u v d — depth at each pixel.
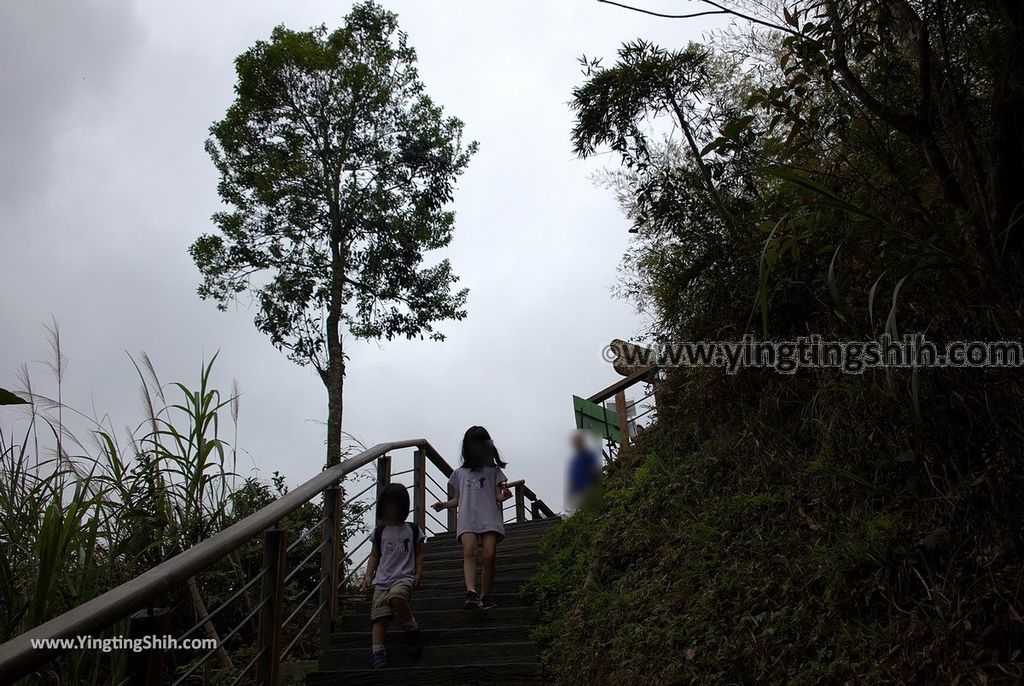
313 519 6.06
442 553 6.41
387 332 13.22
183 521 4.21
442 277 13.30
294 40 12.91
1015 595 2.67
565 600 4.79
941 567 3.04
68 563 3.19
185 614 4.21
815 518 3.78
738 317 5.29
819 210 3.06
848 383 4.03
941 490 3.24
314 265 12.73
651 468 5.55
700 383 5.55
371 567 4.59
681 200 5.77
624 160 6.20
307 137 13.23
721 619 3.51
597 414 7.89
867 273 3.77
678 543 4.41
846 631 3.00
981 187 3.07
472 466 5.34
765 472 4.39
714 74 6.09
